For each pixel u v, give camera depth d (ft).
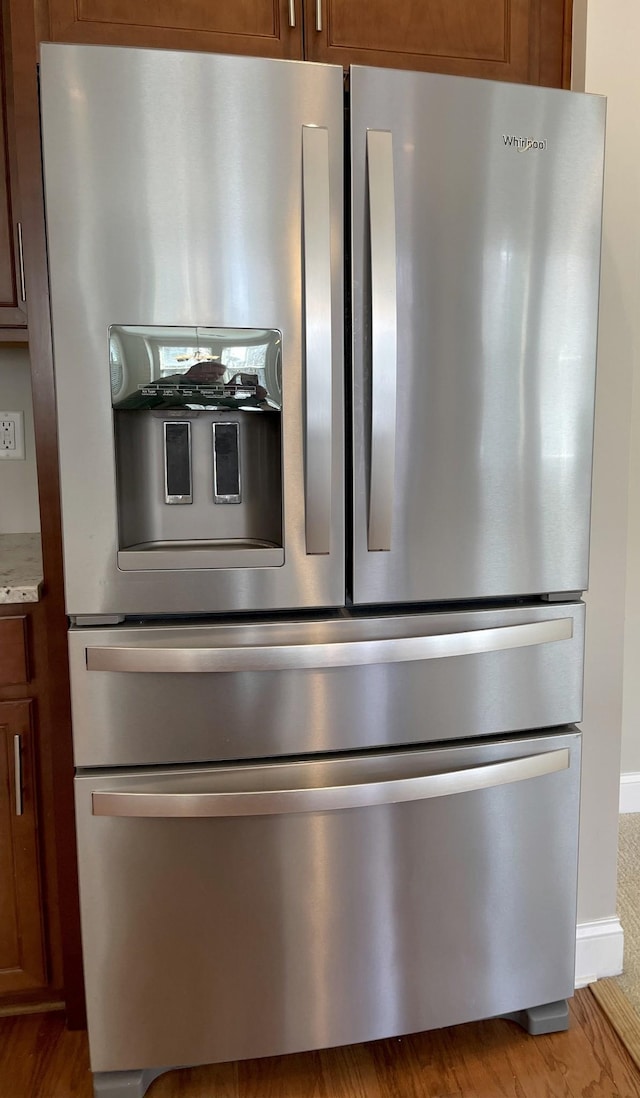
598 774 5.01
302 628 3.84
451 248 3.76
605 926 5.16
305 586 3.82
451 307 3.80
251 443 3.92
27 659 4.22
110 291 3.47
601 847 5.09
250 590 3.77
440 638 3.87
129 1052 3.98
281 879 3.92
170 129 3.40
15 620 4.16
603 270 4.60
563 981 4.56
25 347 5.66
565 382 4.06
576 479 4.17
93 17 4.09
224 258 3.52
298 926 3.99
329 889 3.98
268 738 3.84
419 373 3.79
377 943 4.10
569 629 4.20
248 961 3.97
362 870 4.01
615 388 4.71
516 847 4.30
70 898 4.44
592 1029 4.71
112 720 3.73
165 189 3.43
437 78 3.64
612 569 4.86
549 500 4.13
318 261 3.51
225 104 3.43
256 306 3.58
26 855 4.42
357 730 3.93
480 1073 4.35
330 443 3.67
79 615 3.69
